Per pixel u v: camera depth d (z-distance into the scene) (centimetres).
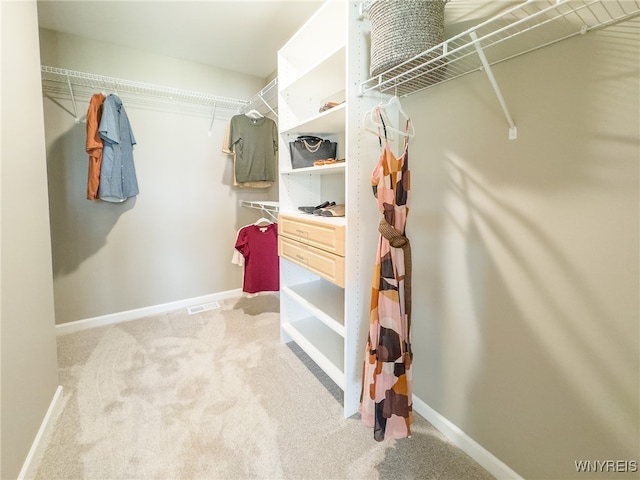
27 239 128
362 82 137
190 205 289
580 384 95
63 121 229
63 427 144
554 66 94
